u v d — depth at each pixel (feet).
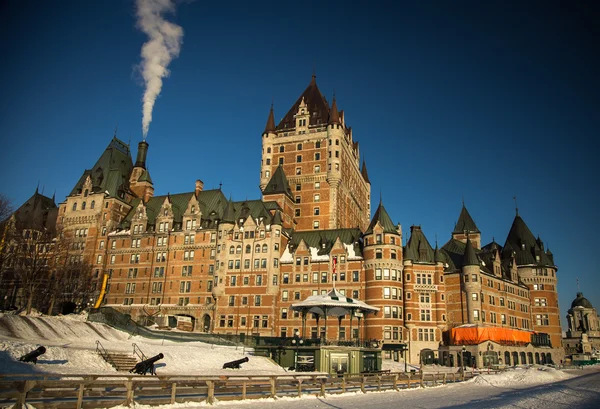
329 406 113.60
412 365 294.46
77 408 85.87
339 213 424.05
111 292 381.19
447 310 342.44
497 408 123.13
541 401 142.10
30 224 342.44
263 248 343.05
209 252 362.53
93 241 397.60
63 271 326.03
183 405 101.76
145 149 452.35
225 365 183.73
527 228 458.09
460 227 451.12
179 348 206.59
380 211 329.93
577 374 287.48
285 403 115.24
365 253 322.96
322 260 332.60
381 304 307.58
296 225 415.64
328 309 221.05
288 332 325.01
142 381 96.63
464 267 337.93
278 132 455.22
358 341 211.20
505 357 325.42
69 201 417.49
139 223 391.86
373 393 147.23
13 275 347.77
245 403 111.24
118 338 220.64
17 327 182.19
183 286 361.92
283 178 408.46
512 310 392.06
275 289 332.39
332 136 425.69
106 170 427.33
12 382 80.59
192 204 380.58
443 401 133.49
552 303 425.28
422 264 333.01
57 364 142.72
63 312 321.73
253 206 368.89
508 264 413.59
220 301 342.44
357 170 505.25
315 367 194.59
